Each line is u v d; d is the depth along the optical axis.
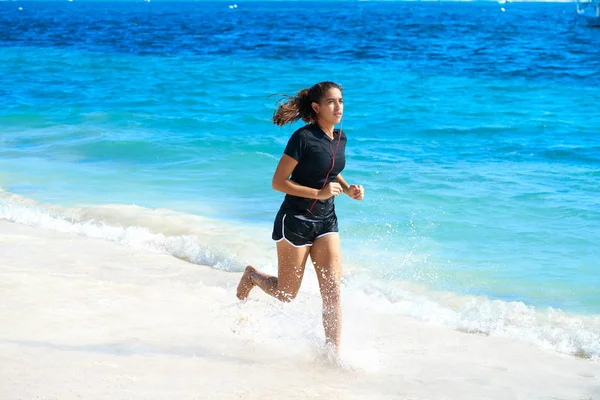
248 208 9.67
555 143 14.52
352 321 5.86
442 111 19.11
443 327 5.84
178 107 19.73
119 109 19.20
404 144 14.62
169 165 12.44
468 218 9.07
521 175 11.55
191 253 7.73
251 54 36.97
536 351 5.31
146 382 4.05
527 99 21.48
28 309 5.44
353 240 8.25
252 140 14.56
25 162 12.66
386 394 4.24
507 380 4.64
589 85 24.77
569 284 6.87
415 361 4.96
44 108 19.23
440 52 38.69
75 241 8.01
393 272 7.22
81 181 11.23
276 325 5.43
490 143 14.62
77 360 4.34
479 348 5.33
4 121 17.12
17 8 165.38
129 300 5.91
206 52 38.12
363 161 12.77
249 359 4.68
